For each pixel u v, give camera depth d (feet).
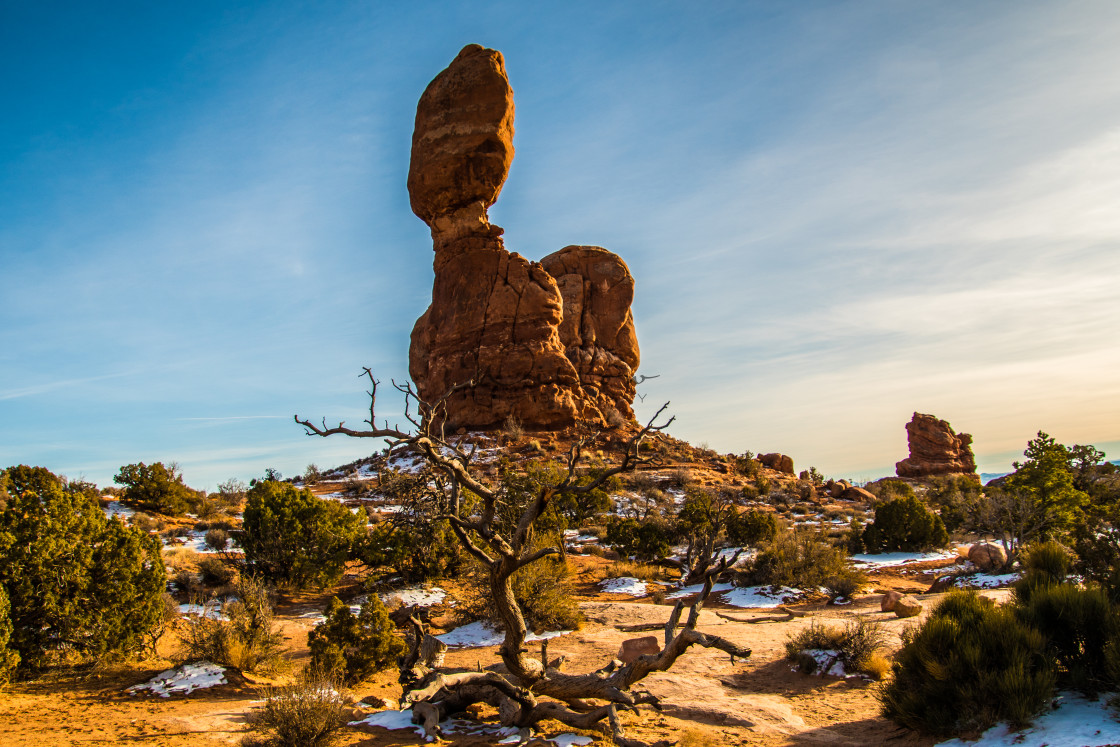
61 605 42.83
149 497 117.19
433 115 212.64
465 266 211.20
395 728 33.42
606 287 242.17
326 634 46.14
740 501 167.94
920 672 31.42
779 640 53.62
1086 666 28.81
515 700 33.24
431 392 210.18
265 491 80.28
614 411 220.64
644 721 34.17
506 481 86.28
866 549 110.42
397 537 76.79
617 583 87.66
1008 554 80.33
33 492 44.60
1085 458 138.10
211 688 41.16
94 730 32.04
